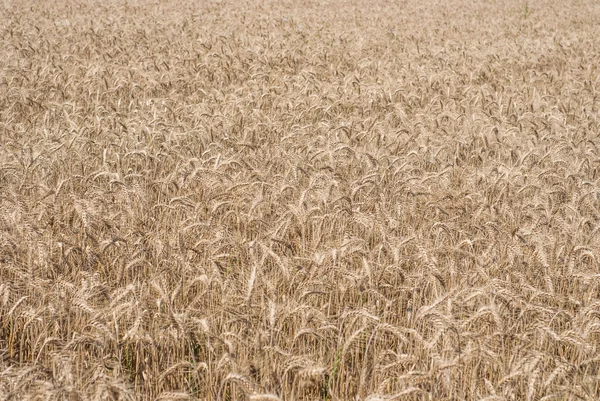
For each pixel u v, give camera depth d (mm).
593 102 14320
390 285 5777
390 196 8305
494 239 7027
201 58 18875
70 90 14227
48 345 5270
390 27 28125
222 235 6477
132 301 5223
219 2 37000
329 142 10023
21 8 30328
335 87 14227
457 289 6168
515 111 13969
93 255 6398
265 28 26562
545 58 21078
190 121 11414
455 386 4895
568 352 5762
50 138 10078
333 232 7609
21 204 6809
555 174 8688
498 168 9383
